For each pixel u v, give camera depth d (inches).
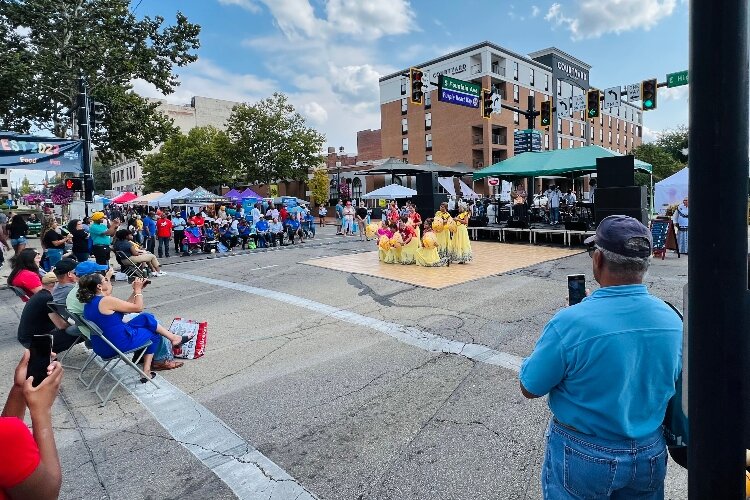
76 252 465.7
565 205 783.7
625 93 663.1
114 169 3427.7
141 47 944.3
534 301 309.7
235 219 717.9
